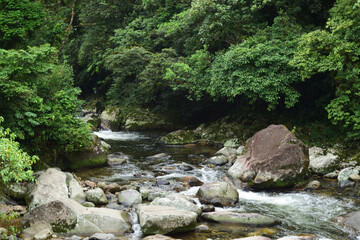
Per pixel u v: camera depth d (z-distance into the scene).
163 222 6.22
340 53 11.59
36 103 9.73
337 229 6.69
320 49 12.29
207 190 8.34
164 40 22.41
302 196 8.85
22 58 8.69
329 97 15.65
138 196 8.19
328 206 8.07
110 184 9.10
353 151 12.60
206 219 7.02
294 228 6.72
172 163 12.95
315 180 9.81
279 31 15.62
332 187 9.62
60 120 10.47
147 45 22.83
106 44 26.34
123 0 26.70
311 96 16.61
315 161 11.15
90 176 10.58
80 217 6.34
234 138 17.23
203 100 22.19
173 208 6.93
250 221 6.83
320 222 7.06
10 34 12.35
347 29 11.54
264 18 18.28
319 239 5.99
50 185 7.79
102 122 24.97
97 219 6.42
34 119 9.59
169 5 23.64
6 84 8.30
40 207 6.42
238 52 14.52
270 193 9.15
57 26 16.73
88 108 29.52
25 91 8.63
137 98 24.03
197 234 6.32
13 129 8.95
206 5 16.83
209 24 16.91
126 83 23.97
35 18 13.12
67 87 12.11
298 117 16.70
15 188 7.77
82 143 11.21
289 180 9.33
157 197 7.57
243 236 6.26
